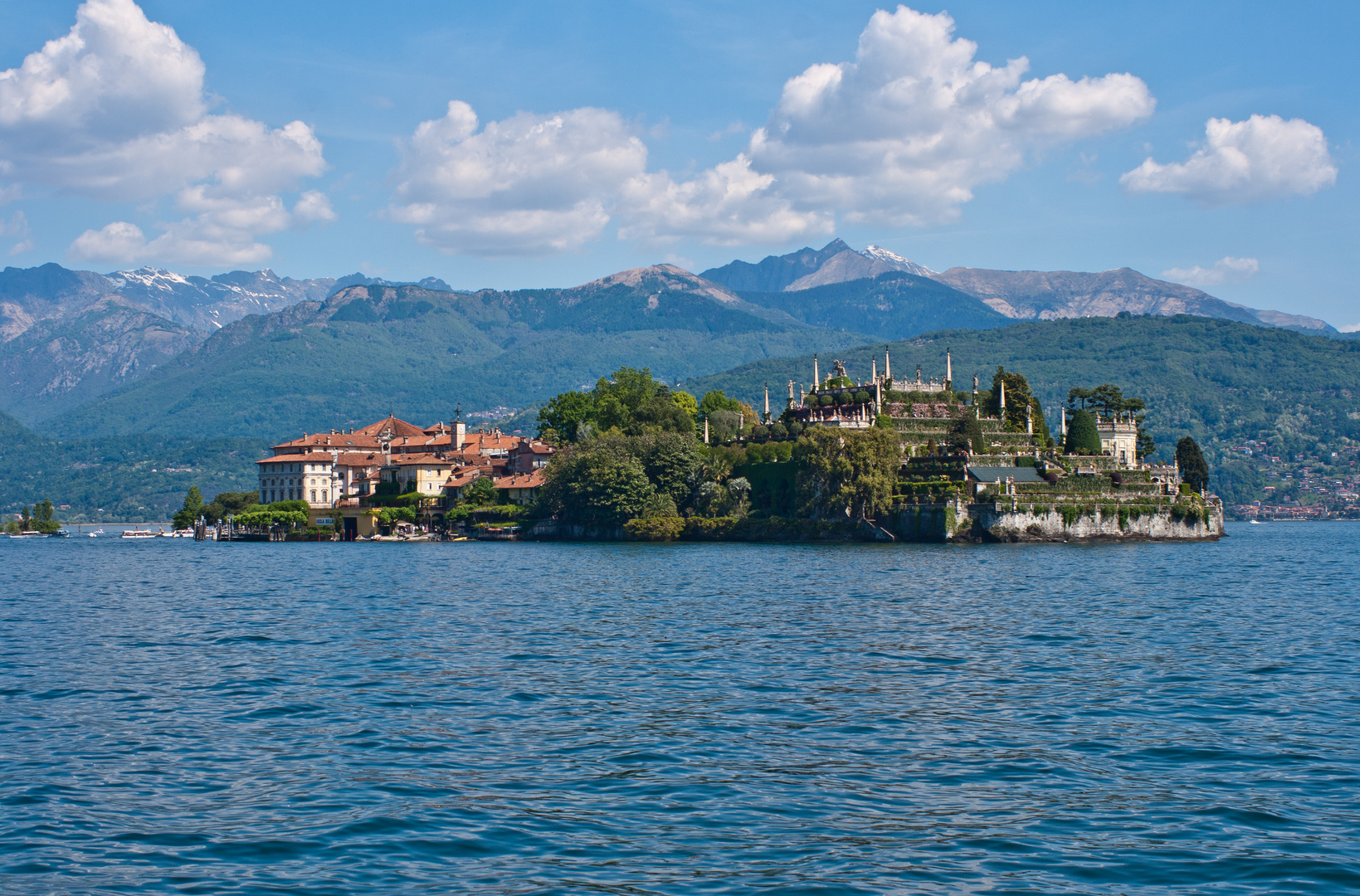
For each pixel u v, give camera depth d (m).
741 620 98.31
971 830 39.84
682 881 35.16
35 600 131.38
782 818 41.06
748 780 45.75
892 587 131.38
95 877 35.78
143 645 86.00
